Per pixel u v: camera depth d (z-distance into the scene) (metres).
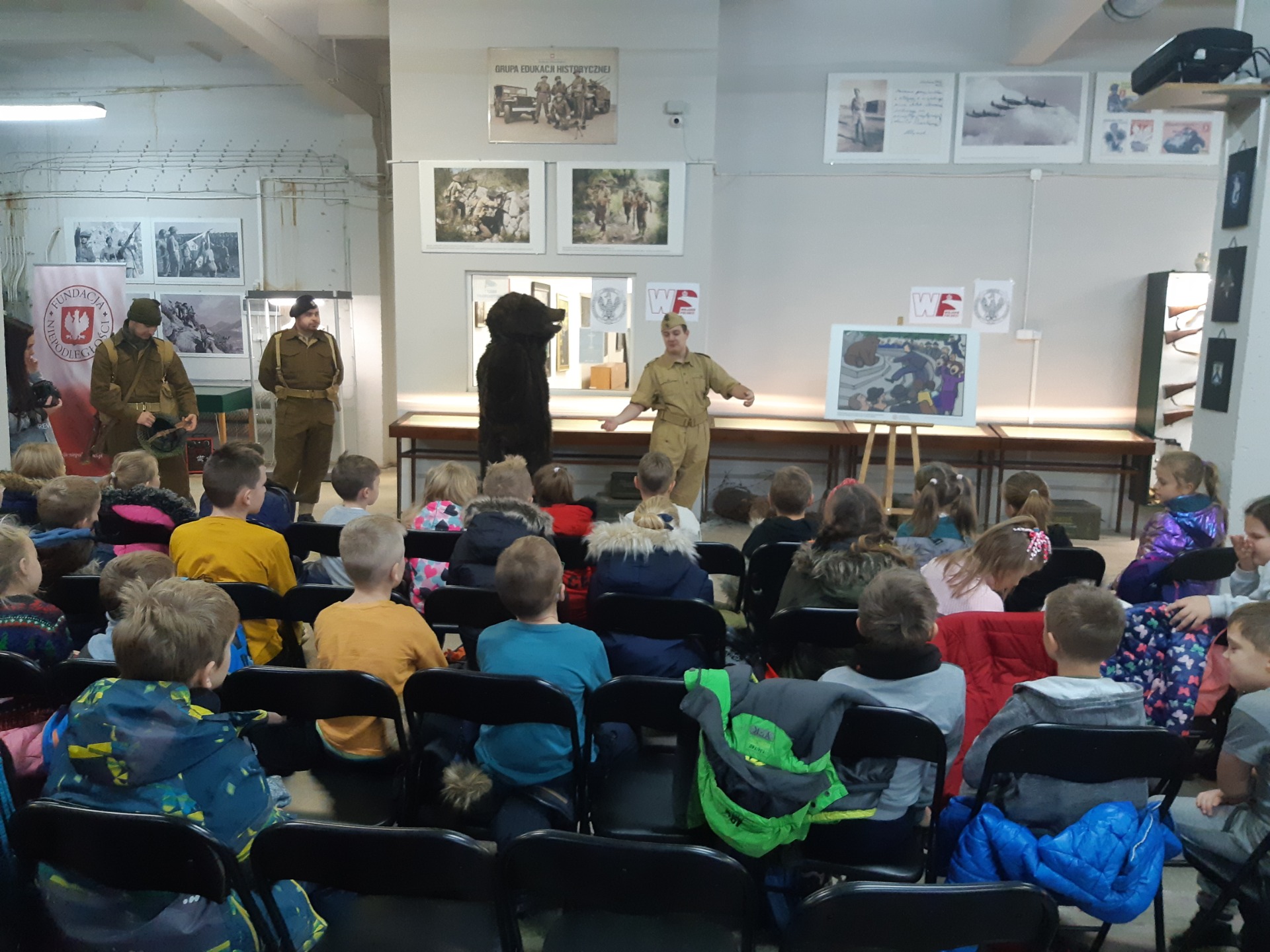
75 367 7.95
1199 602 2.69
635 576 2.94
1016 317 7.26
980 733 2.36
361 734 2.37
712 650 2.87
